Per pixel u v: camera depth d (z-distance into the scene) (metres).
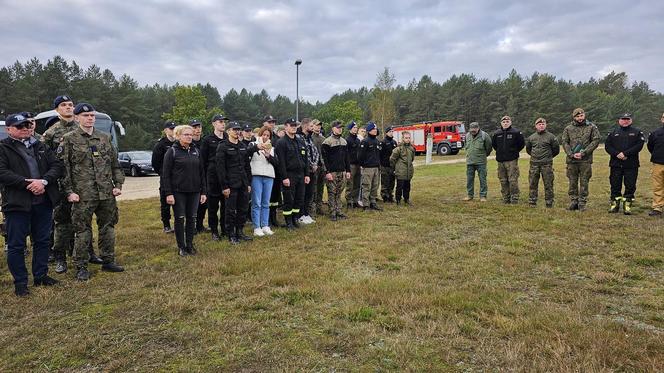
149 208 9.66
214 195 6.26
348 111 62.75
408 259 4.94
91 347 2.91
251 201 6.96
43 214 4.20
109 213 4.67
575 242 5.59
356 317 3.26
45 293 3.95
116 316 3.42
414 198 10.16
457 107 60.31
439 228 6.69
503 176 8.98
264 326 3.18
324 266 4.66
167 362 2.69
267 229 6.51
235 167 5.91
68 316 3.45
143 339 3.00
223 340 2.95
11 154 3.90
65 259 4.76
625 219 6.91
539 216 7.32
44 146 4.21
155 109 55.75
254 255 5.12
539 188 11.41
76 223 4.40
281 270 4.50
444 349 2.74
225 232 6.55
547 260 4.81
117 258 5.23
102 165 4.55
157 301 3.69
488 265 4.61
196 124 6.45
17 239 3.94
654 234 5.84
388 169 9.50
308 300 3.67
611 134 7.51
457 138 29.08
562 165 17.27
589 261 4.75
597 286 3.94
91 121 4.48
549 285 4.00
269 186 6.49
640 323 3.16
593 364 2.48
